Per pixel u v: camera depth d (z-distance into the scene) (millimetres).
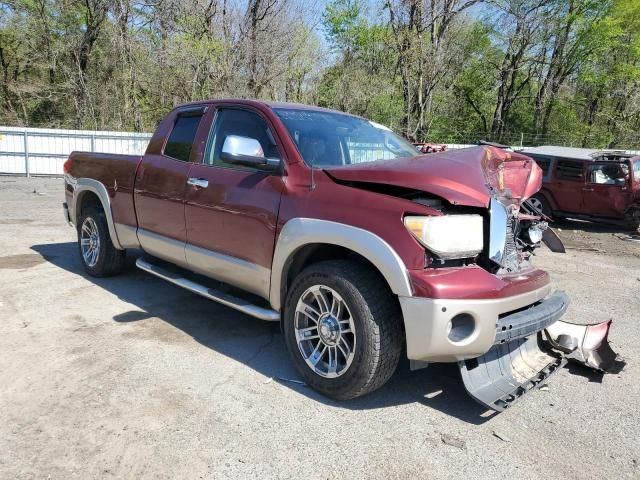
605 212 11641
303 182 3461
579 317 5375
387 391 3492
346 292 3088
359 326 3045
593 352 4008
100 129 27594
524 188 3514
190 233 4297
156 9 24750
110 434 2824
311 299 3420
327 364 3352
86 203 5742
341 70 28078
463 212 3016
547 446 2930
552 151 12953
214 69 23984
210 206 4039
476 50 32938
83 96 27906
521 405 3395
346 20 29906
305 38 26938
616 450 2920
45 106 29984
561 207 12320
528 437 3014
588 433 3082
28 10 27344
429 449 2840
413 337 2883
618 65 31219
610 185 11469
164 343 4070
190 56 23297
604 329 4125
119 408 3086
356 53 30000
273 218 3545
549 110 34656
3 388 3262
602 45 30562
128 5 25156
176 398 3236
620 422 3221
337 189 3258
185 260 4414
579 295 6246
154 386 3371
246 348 4055
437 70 26219
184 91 24281
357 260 3270
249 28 25078
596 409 3375
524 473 2672
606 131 32938
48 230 8391
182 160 4488
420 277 2842
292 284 3451
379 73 27516
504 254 3211
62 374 3475
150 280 5762
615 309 5688
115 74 27438
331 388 3230
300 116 4043
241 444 2797
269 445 2803
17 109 30719
